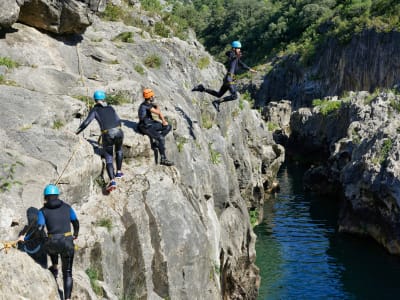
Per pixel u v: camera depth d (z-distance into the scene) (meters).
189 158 15.33
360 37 76.75
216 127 21.55
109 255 10.27
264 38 124.25
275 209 37.12
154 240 11.62
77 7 14.46
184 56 21.59
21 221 8.78
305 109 66.38
